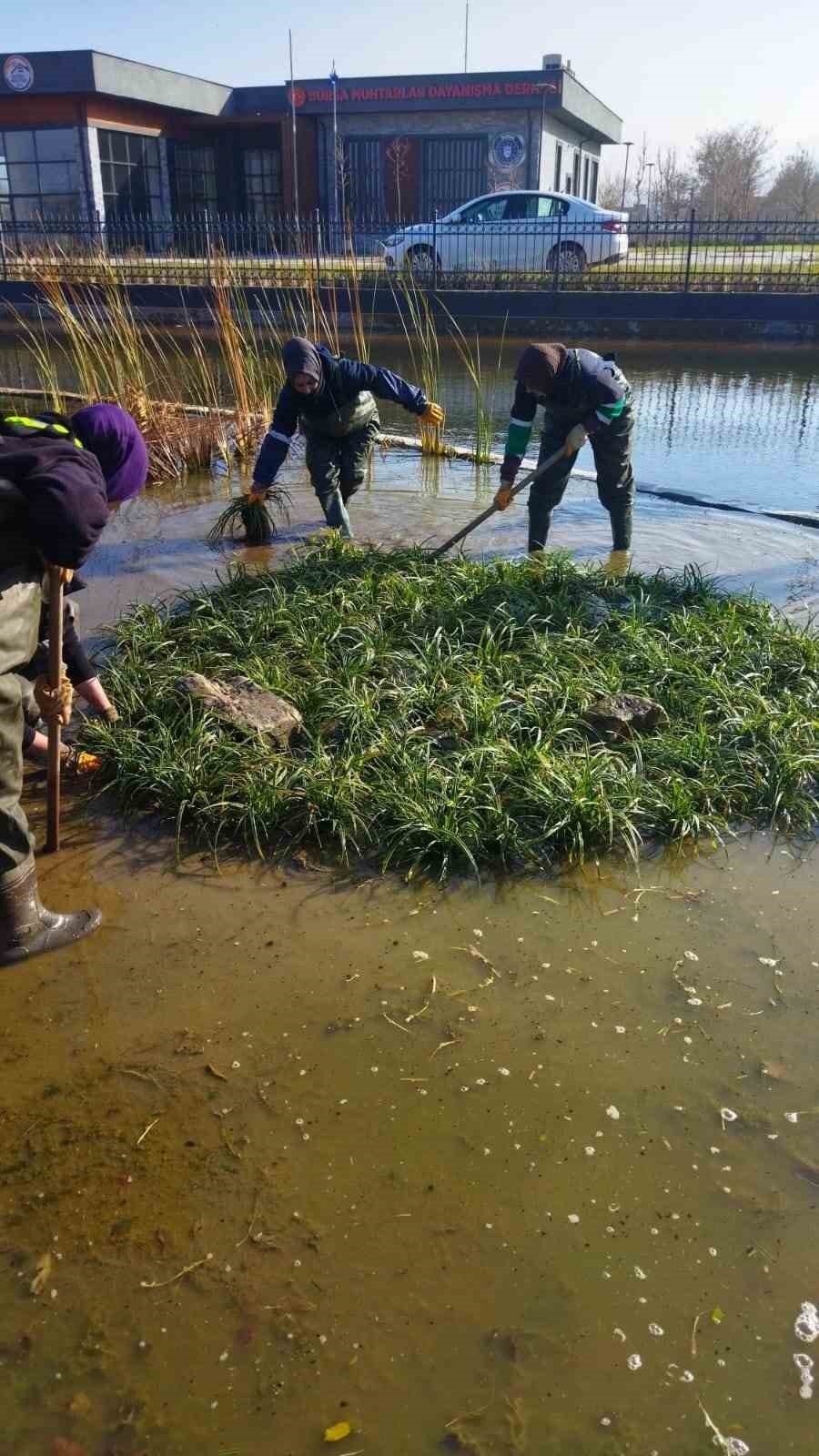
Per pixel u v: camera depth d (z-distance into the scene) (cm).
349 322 1789
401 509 794
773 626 537
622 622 543
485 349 1680
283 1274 226
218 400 1099
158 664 495
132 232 2405
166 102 2873
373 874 366
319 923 339
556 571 606
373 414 695
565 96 2959
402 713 450
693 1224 239
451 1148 258
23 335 1797
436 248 2080
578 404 611
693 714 457
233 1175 249
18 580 292
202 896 351
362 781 406
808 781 420
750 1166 254
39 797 408
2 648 287
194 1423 199
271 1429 198
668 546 709
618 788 400
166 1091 272
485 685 475
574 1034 294
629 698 454
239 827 387
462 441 1048
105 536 723
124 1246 232
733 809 408
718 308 1734
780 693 478
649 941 333
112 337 1162
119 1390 204
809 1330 216
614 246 2042
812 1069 283
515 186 3056
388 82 2981
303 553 674
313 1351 211
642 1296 223
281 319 1744
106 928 334
